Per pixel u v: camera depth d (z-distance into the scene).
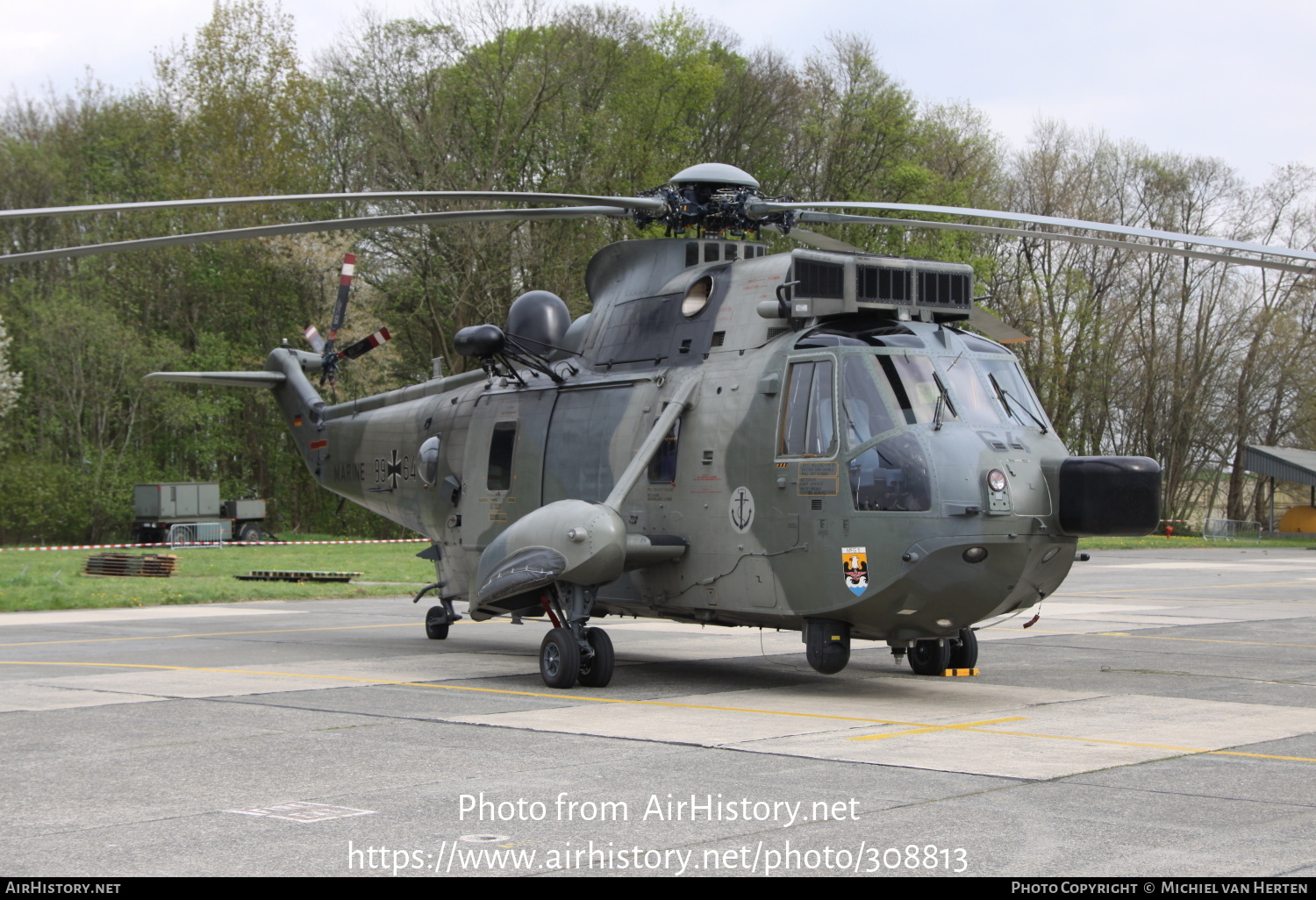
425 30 56.28
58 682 15.09
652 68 62.38
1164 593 33.38
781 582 13.51
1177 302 81.44
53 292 63.62
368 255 60.75
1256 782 9.12
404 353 64.94
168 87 64.81
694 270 16.08
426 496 20.22
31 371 63.25
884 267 13.69
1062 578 13.23
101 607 27.86
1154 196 78.44
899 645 13.57
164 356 63.56
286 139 64.25
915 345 13.35
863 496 12.65
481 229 55.19
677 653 19.31
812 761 9.96
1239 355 83.06
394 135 56.25
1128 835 7.53
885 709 13.04
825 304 13.55
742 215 16.12
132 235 64.31
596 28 60.81
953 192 65.75
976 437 12.61
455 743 10.80
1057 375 73.94
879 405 12.84
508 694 14.17
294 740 10.95
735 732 11.41
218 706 13.09
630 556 14.52
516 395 18.25
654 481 15.34
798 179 69.06
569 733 11.31
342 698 13.74
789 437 13.55
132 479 63.81
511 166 57.22
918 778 9.25
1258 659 18.36
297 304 66.81
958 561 12.17
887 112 65.69
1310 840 7.41
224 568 40.41
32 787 9.00
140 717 12.34
